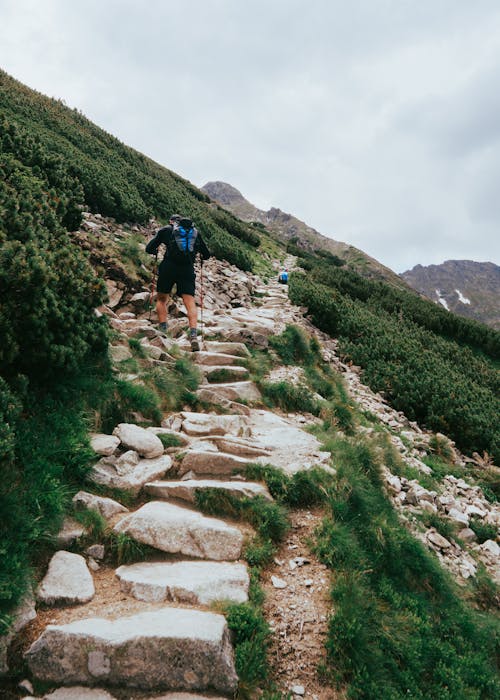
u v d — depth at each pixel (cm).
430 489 681
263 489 461
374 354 1294
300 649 320
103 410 511
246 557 386
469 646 404
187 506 430
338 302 1722
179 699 271
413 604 405
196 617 305
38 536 345
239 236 3039
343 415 792
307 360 996
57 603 313
